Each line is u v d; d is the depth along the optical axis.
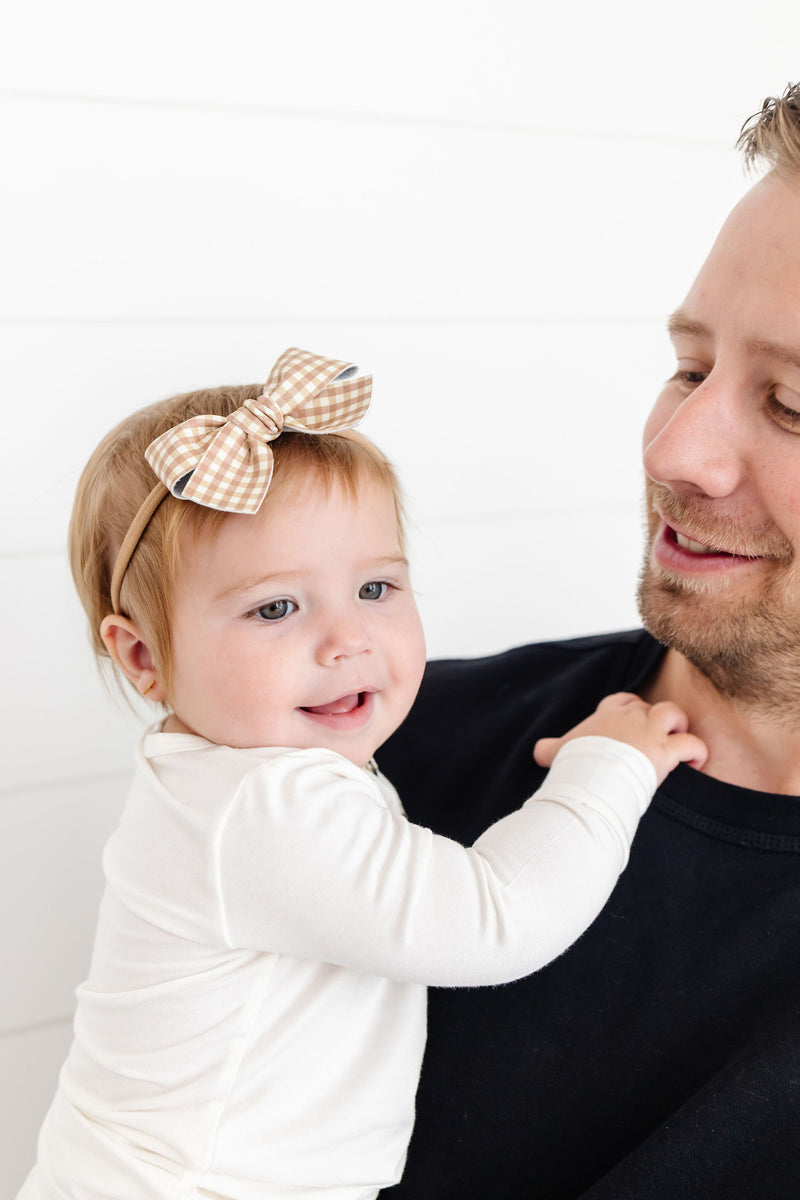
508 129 1.69
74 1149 0.94
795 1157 0.80
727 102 1.80
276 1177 0.87
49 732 1.65
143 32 1.49
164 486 0.98
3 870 1.67
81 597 1.13
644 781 0.95
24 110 1.46
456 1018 0.98
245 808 0.89
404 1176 0.95
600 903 0.88
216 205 1.57
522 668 1.24
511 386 1.79
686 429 0.90
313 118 1.58
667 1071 0.88
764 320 0.86
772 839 0.93
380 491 1.02
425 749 1.18
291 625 0.95
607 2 1.70
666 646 1.08
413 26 1.60
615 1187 0.82
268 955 0.90
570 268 1.78
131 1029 0.92
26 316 1.52
